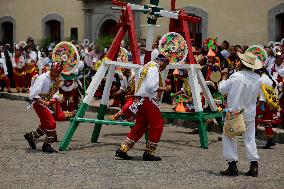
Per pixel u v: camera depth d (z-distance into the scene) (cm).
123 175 843
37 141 1155
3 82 2484
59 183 785
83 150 1065
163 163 946
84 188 756
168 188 764
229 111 826
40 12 2895
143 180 811
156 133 962
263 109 1135
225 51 1505
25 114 1716
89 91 1111
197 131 1354
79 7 2698
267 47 1708
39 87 1005
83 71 1723
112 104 1825
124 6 1170
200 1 2186
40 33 2898
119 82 1806
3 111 1808
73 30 2733
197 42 2228
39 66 2328
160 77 967
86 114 1753
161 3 2320
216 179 825
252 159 846
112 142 1177
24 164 918
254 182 809
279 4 1934
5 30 3106
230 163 852
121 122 1097
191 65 1175
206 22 2167
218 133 1373
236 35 2075
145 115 964
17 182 789
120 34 1162
